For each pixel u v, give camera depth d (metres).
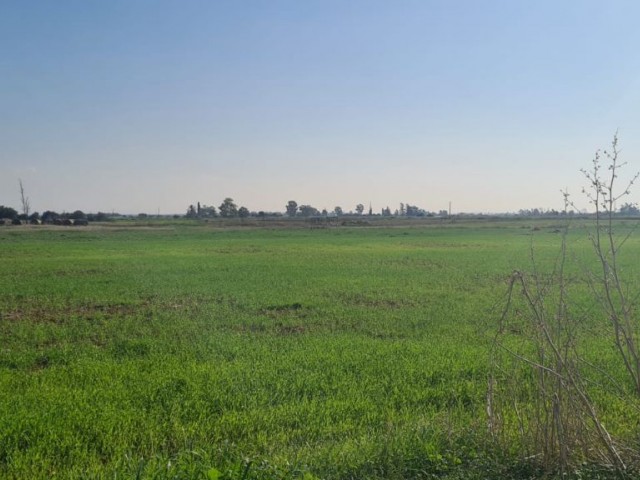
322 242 60.69
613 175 5.67
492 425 6.31
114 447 6.86
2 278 27.36
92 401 8.62
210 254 44.03
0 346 13.27
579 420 5.76
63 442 6.89
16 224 93.94
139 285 24.80
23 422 7.44
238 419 7.77
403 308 18.83
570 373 5.76
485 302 19.94
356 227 101.44
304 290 23.38
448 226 103.12
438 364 10.88
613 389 8.88
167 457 6.11
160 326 15.48
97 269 31.91
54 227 88.62
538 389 6.14
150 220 128.00
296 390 9.31
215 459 6.15
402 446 6.18
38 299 20.92
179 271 31.02
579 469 5.59
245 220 126.19
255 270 31.58
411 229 93.25
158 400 8.74
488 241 60.53
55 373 10.41
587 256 35.69
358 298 21.23
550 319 6.63
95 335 14.55
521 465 5.77
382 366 10.84
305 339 13.80
